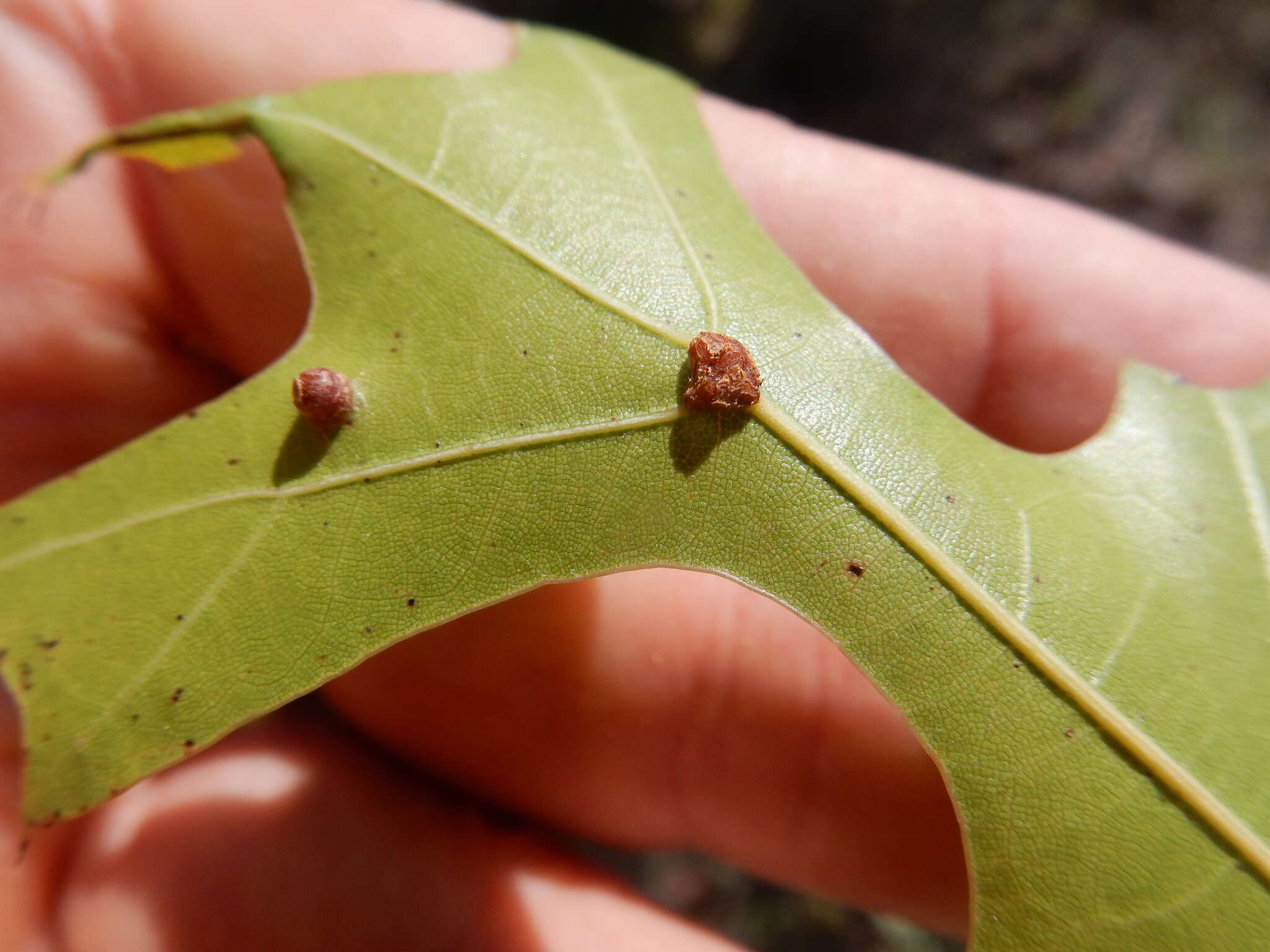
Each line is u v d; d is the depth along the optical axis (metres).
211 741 0.06
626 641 0.08
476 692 0.08
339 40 0.09
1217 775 0.05
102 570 0.06
